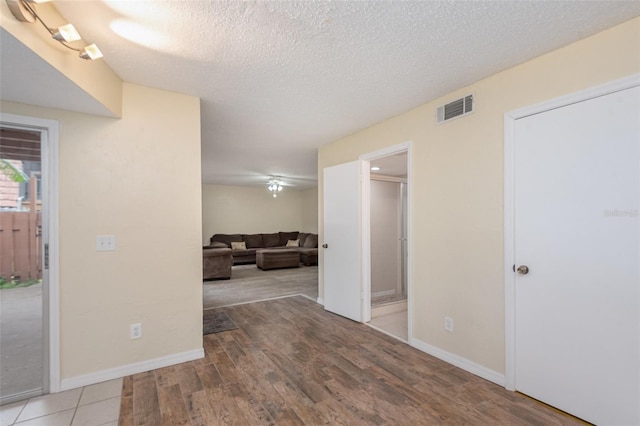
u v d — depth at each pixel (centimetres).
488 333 216
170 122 241
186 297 247
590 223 169
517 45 177
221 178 737
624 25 156
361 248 344
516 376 200
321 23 154
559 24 157
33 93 179
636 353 153
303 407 184
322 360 248
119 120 223
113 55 186
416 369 232
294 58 189
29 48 131
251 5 139
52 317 202
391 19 151
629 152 156
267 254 735
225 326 331
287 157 490
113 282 221
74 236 209
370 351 266
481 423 169
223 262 608
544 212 188
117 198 223
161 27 156
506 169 205
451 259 243
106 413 179
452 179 242
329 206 387
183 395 197
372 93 244
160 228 237
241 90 237
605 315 163
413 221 277
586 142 170
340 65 198
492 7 143
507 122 205
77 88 171
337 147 385
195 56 187
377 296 432
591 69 168
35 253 202
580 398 171
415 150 275
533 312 192
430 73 211
